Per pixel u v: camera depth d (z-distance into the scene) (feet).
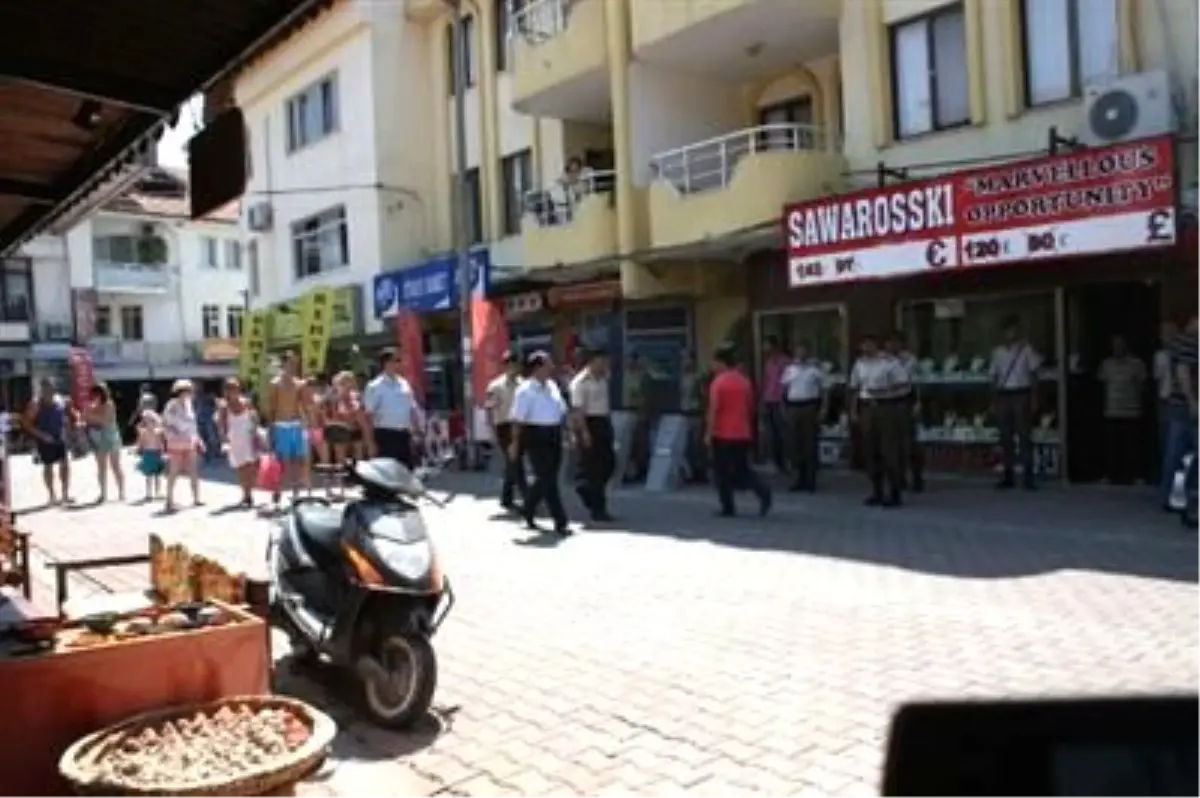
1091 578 26.63
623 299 62.34
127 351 154.20
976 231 40.81
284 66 92.22
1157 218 35.78
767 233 50.83
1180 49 40.22
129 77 20.36
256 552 37.81
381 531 19.61
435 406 79.30
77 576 34.04
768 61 59.31
